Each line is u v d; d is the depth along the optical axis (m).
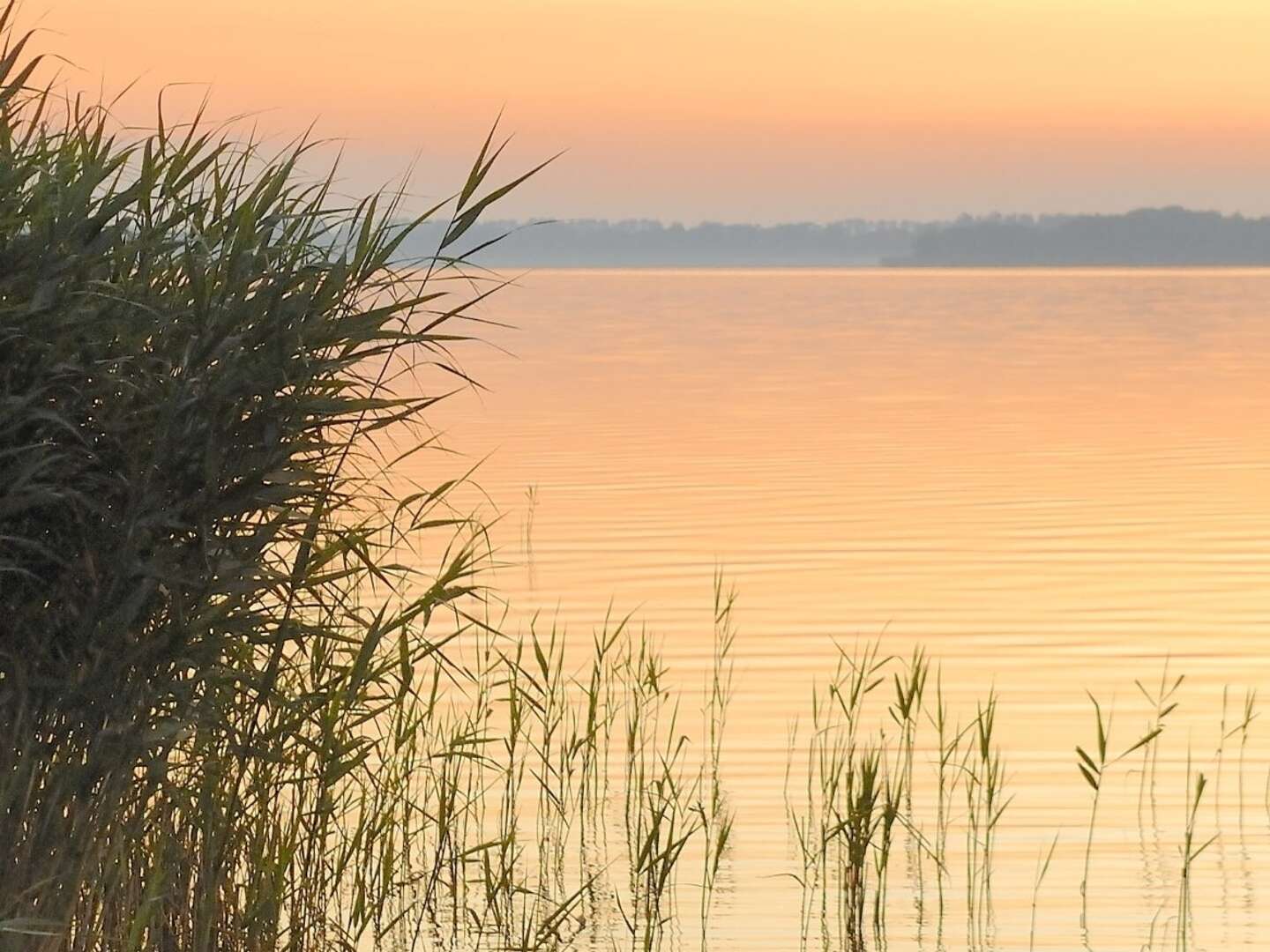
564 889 35.22
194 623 24.59
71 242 24.39
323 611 29.67
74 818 24.25
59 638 25.25
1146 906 34.28
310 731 29.69
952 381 177.75
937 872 36.38
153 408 24.19
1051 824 39.47
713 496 93.12
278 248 25.56
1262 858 37.12
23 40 24.36
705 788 41.94
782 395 161.50
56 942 23.41
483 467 105.12
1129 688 51.78
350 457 27.72
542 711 45.88
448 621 58.72
